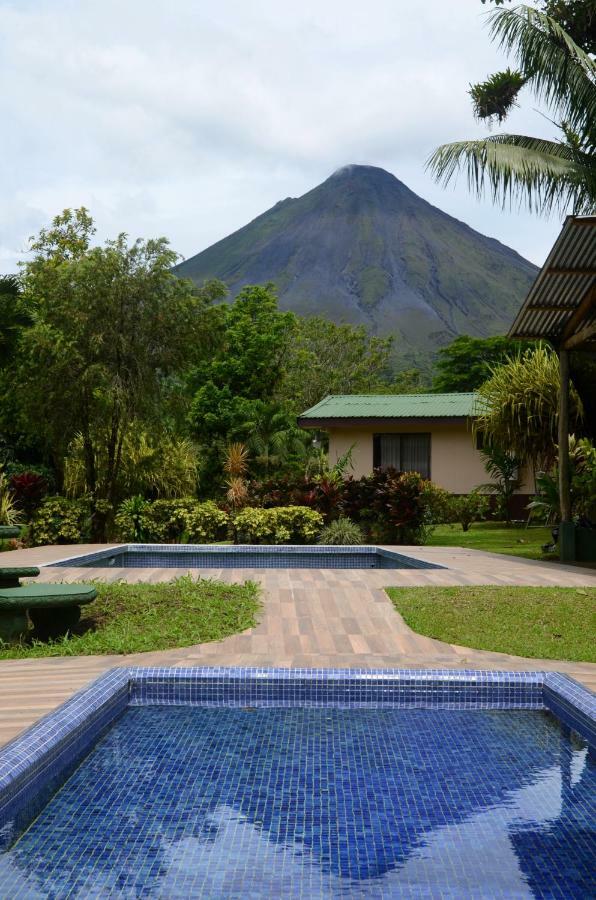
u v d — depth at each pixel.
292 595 7.47
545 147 15.23
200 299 16.05
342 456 20.41
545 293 10.41
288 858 2.78
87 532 15.22
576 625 6.33
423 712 4.63
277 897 2.51
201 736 4.14
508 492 18.53
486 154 13.93
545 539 15.09
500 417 15.87
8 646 5.71
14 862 2.73
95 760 3.78
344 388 45.47
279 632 6.15
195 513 15.50
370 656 5.41
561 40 14.10
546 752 3.92
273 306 35.66
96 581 8.13
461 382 42.34
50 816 3.13
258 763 3.74
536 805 3.27
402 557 11.34
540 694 4.78
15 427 19.64
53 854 2.80
